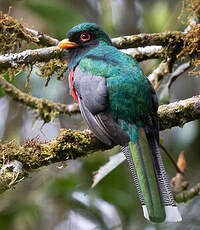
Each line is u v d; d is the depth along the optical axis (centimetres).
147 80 1031
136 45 1120
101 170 1145
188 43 1093
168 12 1390
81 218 1331
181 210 1341
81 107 1036
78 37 1130
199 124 1377
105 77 1016
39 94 1402
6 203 1316
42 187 1335
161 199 882
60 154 956
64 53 1123
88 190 1302
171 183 1200
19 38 1066
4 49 1061
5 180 905
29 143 951
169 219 870
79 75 1061
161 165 925
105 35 1143
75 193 1327
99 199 1330
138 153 939
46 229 1313
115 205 1316
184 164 1204
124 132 962
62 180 1313
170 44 1111
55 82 1416
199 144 1373
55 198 1325
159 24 1383
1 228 1292
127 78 998
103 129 974
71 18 1362
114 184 1345
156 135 979
